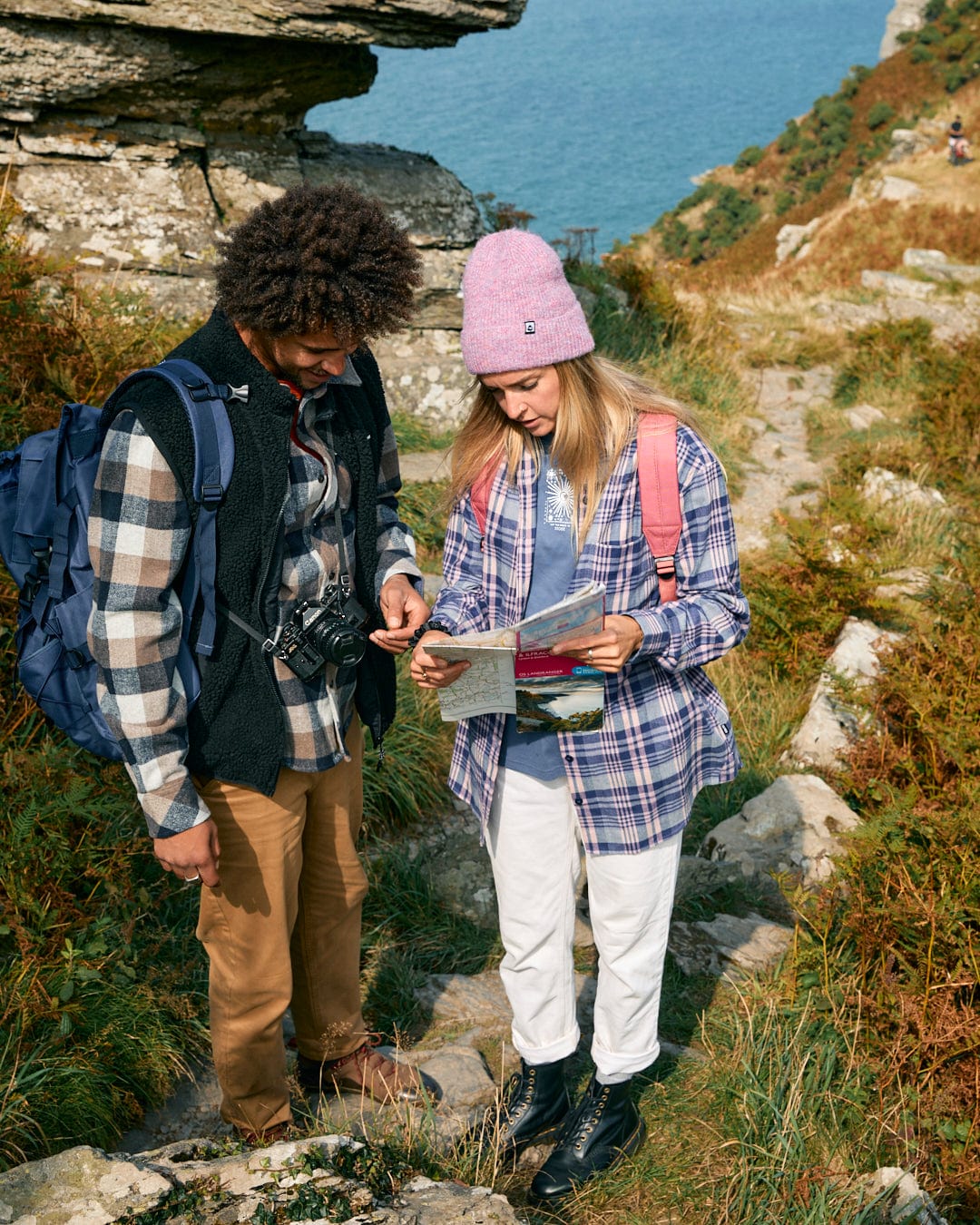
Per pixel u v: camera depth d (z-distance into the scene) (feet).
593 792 7.09
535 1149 8.22
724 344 36.63
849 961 10.04
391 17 19.38
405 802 12.28
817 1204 7.29
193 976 9.25
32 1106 7.32
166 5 18.48
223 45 19.74
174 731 6.17
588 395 6.65
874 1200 7.15
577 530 6.88
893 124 182.29
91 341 14.58
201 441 5.89
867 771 13.55
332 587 6.75
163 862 6.29
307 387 6.37
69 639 6.38
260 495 6.18
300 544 6.61
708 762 7.57
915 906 9.30
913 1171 7.83
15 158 19.62
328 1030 8.11
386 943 10.55
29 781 9.36
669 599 7.07
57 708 6.58
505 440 7.05
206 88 20.35
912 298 54.85
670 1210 7.62
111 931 8.82
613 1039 7.64
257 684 6.43
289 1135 7.61
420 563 18.15
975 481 25.43
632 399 6.84
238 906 6.86
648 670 7.11
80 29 18.71
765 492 25.99
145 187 20.42
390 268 5.95
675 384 31.14
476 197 30.14
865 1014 9.32
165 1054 8.30
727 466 26.61
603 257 36.70
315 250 5.69
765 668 17.43
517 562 7.04
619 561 6.88
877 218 92.48
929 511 22.97
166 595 6.05
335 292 5.65
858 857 10.25
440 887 11.45
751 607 17.85
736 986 9.83
